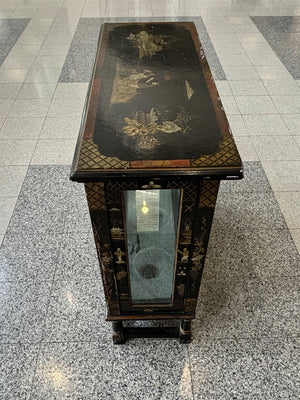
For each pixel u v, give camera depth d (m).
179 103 1.43
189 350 1.75
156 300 1.61
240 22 4.91
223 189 2.55
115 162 1.13
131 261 1.43
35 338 1.78
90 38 4.48
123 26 2.12
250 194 2.52
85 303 1.92
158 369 1.68
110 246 1.35
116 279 1.47
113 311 1.62
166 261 1.46
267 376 1.66
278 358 1.71
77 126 3.12
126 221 1.28
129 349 1.75
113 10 5.23
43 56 4.12
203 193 1.18
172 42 1.93
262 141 2.97
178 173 1.10
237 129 3.09
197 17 5.02
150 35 2.00
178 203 1.24
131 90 1.50
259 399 1.58
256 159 2.80
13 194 2.50
